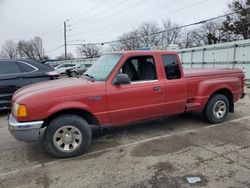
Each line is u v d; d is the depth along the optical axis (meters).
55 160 3.82
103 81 4.07
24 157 3.98
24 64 7.08
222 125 5.38
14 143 4.64
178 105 4.79
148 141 4.50
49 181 3.20
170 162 3.61
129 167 3.50
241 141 4.39
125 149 4.16
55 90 3.73
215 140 4.46
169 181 3.09
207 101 5.23
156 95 4.46
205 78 5.20
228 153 3.88
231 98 5.64
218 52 14.54
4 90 6.72
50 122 3.76
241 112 6.55
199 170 3.34
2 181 3.23
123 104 4.16
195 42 55.22
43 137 3.80
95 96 3.91
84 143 3.92
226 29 39.28
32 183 3.16
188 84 4.91
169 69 4.67
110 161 3.72
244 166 3.43
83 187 3.03
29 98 3.57
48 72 7.27
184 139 4.55
